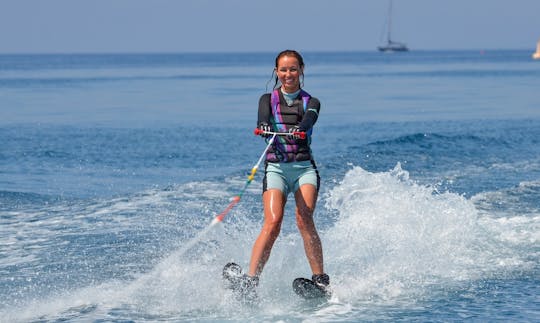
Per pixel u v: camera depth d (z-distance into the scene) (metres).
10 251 16.56
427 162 31.11
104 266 15.27
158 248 16.75
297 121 13.81
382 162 30.77
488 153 34.12
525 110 66.38
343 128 52.31
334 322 11.84
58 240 17.59
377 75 170.88
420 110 69.06
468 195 24.03
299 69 13.88
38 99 90.44
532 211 20.56
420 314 12.16
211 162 35.19
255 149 40.31
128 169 32.75
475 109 68.88
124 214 20.64
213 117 63.62
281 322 11.85
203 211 21.00
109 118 63.00
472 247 16.44
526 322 11.67
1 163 34.44
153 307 12.62
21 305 12.78
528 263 15.28
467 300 12.90
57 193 26.03
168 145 42.19
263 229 13.44
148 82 145.62
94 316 12.16
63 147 41.06
